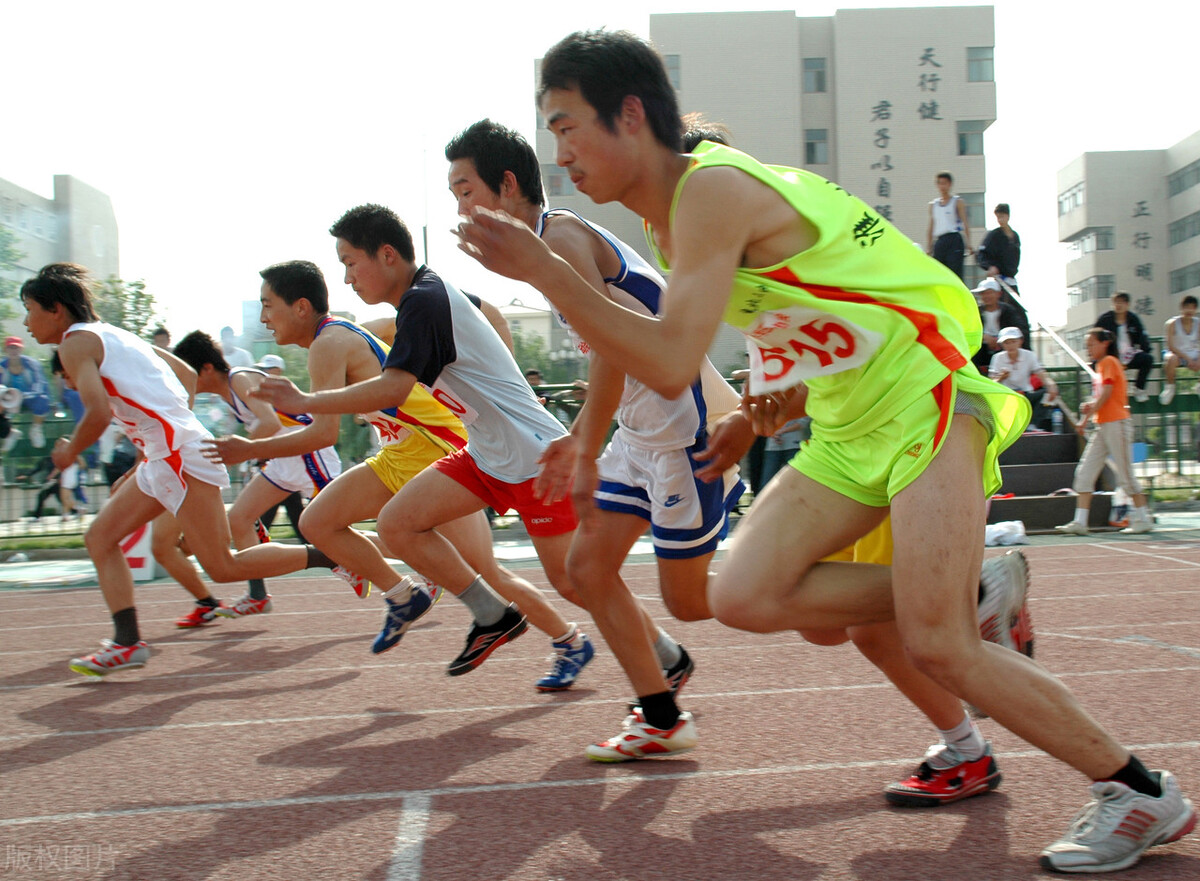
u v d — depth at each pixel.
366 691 4.36
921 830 2.52
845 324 2.21
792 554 2.40
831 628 2.44
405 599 4.62
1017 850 2.37
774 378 2.42
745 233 2.07
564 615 6.12
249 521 6.32
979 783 2.71
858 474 2.36
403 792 2.96
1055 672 4.23
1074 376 11.98
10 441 11.50
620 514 3.22
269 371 7.36
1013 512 10.27
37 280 4.77
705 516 3.23
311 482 6.32
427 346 3.72
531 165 3.56
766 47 36.94
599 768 3.14
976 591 2.28
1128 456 10.04
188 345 6.29
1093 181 59.81
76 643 5.93
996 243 12.48
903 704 3.78
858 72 37.28
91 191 38.41
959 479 2.23
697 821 2.64
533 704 4.03
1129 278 59.66
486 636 4.08
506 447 3.87
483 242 1.90
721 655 4.82
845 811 2.67
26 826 2.75
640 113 2.22
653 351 1.93
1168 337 12.40
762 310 2.23
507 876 2.32
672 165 2.29
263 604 6.74
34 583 9.11
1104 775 2.25
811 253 2.16
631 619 3.19
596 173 2.24
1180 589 6.52
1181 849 2.36
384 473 4.55
